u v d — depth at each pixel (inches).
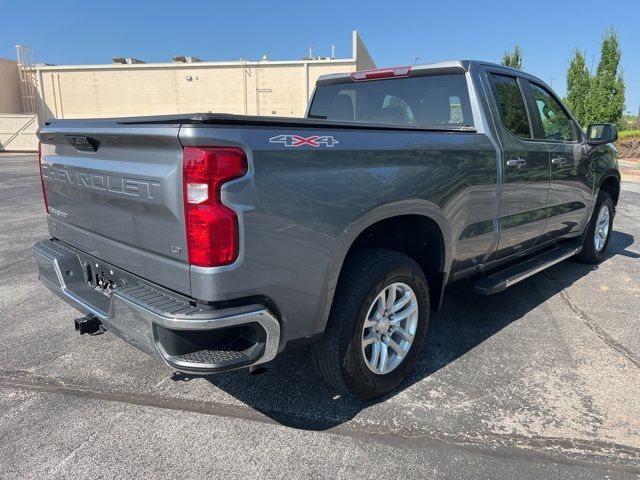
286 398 119.9
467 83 142.3
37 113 1304.1
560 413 113.7
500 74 153.3
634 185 578.9
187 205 84.0
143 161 92.6
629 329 160.2
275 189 88.0
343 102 176.2
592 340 152.0
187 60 1289.4
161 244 92.0
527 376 130.3
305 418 111.7
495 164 139.6
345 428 108.1
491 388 124.3
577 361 138.6
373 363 113.7
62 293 119.3
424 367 134.8
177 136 82.4
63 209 126.2
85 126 107.8
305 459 98.3
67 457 98.4
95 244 114.0
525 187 154.6
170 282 91.7
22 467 95.4
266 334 90.1
